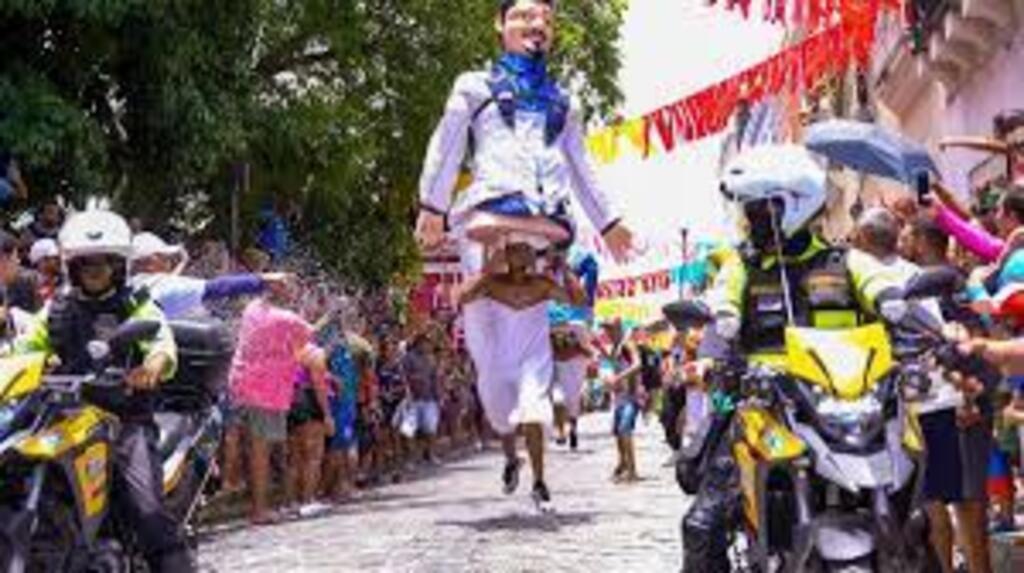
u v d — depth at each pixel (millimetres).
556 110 13797
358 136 25984
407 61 26953
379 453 22266
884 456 6672
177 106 19312
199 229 25156
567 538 12695
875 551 6500
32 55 18469
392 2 26547
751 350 7438
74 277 7812
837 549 6469
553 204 13625
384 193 28969
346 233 28906
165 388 8547
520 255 13562
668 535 12820
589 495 17391
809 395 6812
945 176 25844
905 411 6891
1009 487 10922
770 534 6938
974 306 8172
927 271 7094
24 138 17047
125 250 7789
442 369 29750
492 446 33250
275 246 25922
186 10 19250
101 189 17781
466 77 13719
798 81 20234
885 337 6992
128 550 7754
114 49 18891
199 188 24344
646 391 24297
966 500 8953
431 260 31078
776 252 7410
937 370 7512
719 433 7531
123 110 19656
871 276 7270
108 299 7832
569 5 32844
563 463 25188
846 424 6672
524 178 13547
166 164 19875
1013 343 7023
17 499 7332
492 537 12844
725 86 20094
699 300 7480
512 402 13930
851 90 35875
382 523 14430
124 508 7703
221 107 20047
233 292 9695
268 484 16719
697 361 7766
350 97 26453
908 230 10000
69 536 7332
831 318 7324
